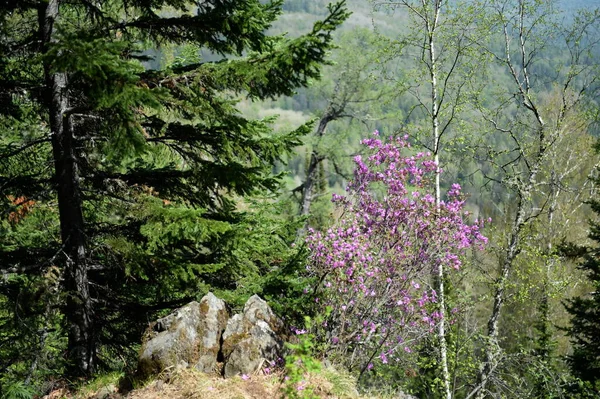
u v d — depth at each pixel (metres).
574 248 15.20
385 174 9.69
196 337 5.65
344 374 5.94
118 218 7.73
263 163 6.96
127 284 8.00
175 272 6.76
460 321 11.40
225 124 6.59
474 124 15.33
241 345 5.54
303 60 5.68
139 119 6.96
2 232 8.94
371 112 24.55
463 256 10.27
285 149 6.80
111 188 7.28
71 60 4.89
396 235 9.18
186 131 6.93
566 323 24.12
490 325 14.46
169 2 6.94
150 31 6.84
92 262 7.39
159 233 6.27
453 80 14.88
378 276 8.27
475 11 14.45
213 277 8.21
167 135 7.00
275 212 9.57
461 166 15.34
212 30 6.80
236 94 6.36
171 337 5.56
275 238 8.63
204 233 6.20
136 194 7.14
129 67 5.32
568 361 14.73
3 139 7.38
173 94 6.43
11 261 6.86
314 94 25.75
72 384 6.46
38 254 7.04
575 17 14.92
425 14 14.79
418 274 8.94
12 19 6.45
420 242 9.12
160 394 5.12
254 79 6.12
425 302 9.03
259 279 8.18
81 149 7.12
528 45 15.41
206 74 6.16
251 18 6.75
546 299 17.70
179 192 7.61
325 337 7.45
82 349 6.96
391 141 10.05
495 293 14.45
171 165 8.05
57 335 7.14
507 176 14.94
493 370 11.33
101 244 7.06
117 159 7.86
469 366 11.55
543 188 21.58
